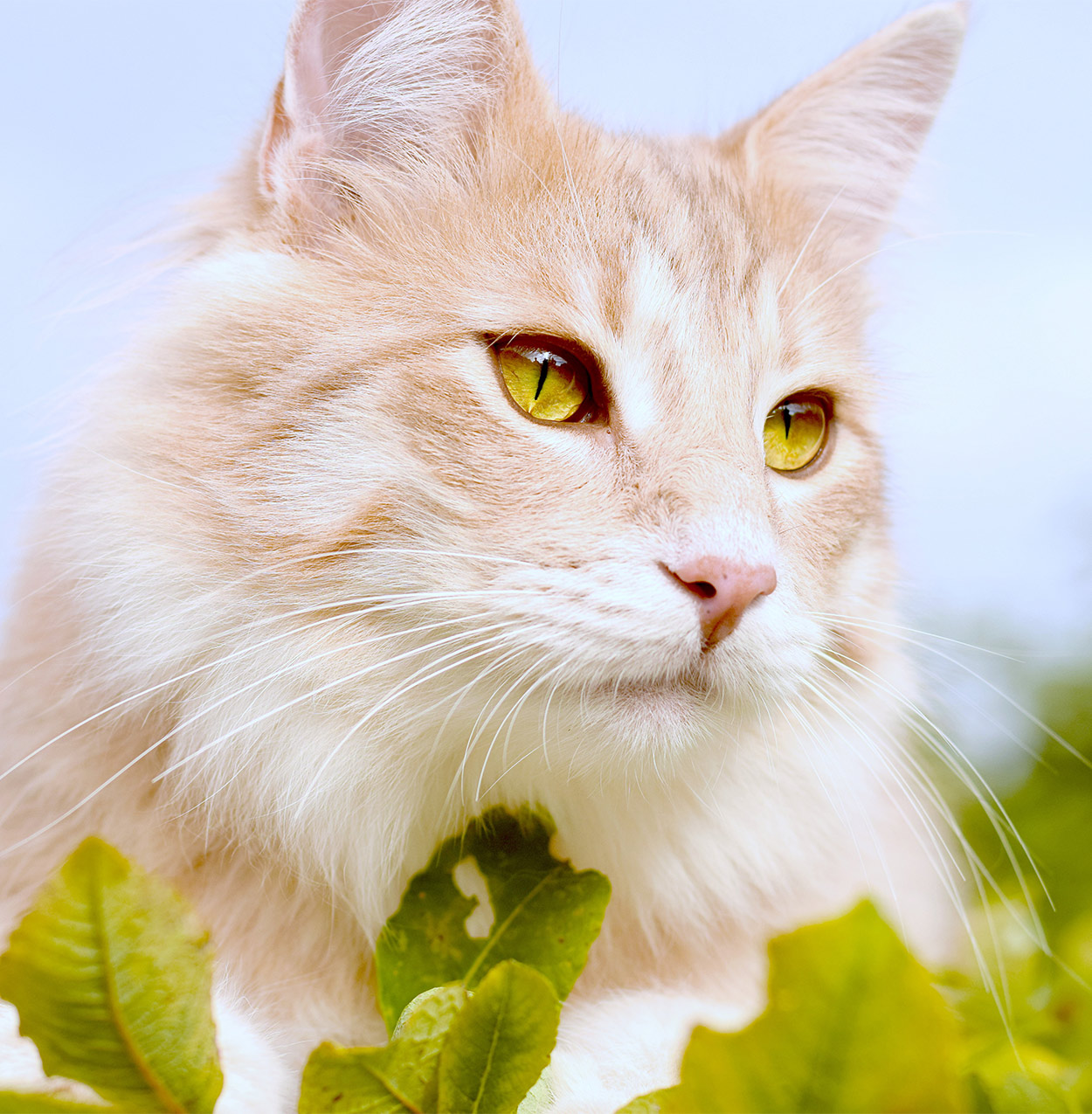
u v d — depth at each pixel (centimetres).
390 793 68
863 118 76
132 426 69
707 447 68
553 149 71
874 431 75
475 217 69
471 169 70
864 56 76
